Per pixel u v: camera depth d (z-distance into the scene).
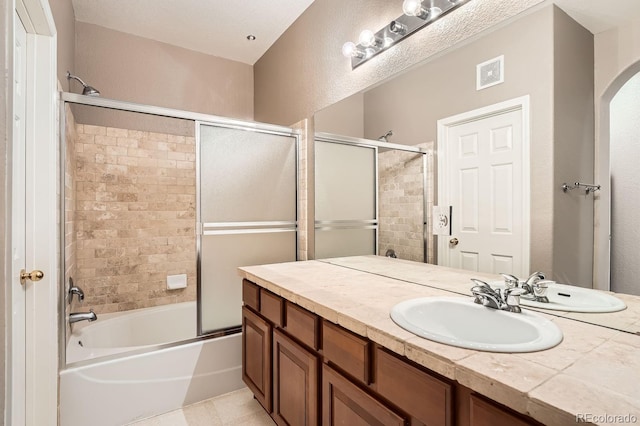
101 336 2.41
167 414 1.96
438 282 1.57
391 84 1.84
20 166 1.46
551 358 0.78
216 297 2.26
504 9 1.31
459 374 0.76
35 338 1.54
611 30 1.01
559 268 1.13
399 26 1.75
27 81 1.53
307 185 2.54
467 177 1.44
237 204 2.35
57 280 1.70
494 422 0.71
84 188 2.60
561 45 1.13
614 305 1.00
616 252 1.01
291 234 2.58
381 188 1.91
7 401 0.90
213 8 2.53
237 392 2.21
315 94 2.47
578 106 1.09
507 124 1.29
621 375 0.70
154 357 1.96
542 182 1.18
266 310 1.73
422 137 1.66
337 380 1.21
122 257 2.77
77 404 1.75
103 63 2.74
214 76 3.26
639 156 0.99
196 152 2.21
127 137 2.79
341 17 2.22
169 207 2.97
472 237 1.42
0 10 0.84
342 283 1.61
